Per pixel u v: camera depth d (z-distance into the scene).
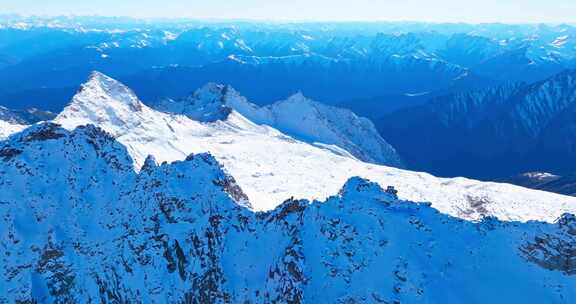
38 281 90.44
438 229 93.12
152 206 100.44
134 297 89.94
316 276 84.06
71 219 100.69
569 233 87.94
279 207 97.75
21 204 100.19
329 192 172.75
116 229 98.69
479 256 87.94
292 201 96.81
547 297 81.25
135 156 144.00
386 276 83.25
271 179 182.12
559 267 85.69
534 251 87.62
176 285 91.44
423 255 87.38
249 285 89.19
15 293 87.75
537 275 84.81
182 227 97.31
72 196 104.81
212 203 101.12
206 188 103.25
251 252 93.94
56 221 99.69
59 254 93.88
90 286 90.81
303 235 91.06
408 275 83.38
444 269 85.56
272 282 86.94
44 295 89.00
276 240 93.56
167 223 97.81
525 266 86.38
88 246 96.06
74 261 93.75
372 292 81.00
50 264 92.38
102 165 112.44
